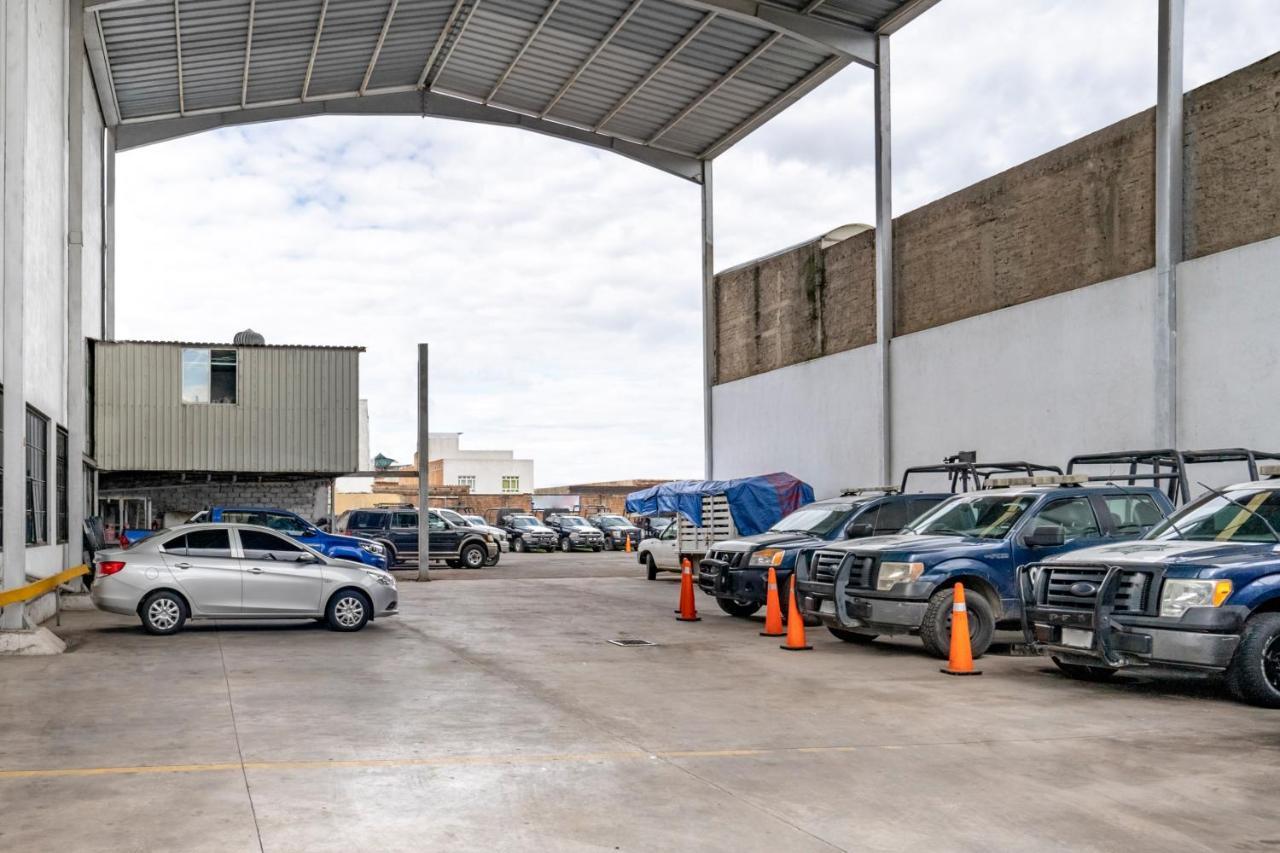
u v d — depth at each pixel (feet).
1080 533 45.73
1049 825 20.31
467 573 110.63
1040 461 74.54
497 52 104.27
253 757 25.70
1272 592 33.19
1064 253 73.20
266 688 36.04
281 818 20.49
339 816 20.70
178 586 52.13
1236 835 19.71
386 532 116.67
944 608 43.45
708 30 94.58
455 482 323.57
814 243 104.06
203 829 19.72
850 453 97.19
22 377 47.24
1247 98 59.88
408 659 43.78
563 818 20.74
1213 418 60.90
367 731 28.91
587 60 102.94
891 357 90.89
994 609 44.60
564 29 98.02
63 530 69.97
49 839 19.04
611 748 26.91
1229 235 60.75
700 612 66.23
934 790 22.86
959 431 82.74
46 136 61.77
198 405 102.58
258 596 53.01
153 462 100.94
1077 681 38.19
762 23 87.61
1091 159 71.00
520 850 18.75
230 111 110.01
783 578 54.39
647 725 29.91
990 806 21.65
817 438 102.47
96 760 25.26
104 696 34.30
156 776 23.73
